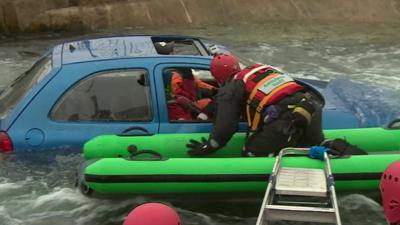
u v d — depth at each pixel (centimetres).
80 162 570
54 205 534
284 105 539
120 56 593
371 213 532
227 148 572
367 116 629
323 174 491
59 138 569
